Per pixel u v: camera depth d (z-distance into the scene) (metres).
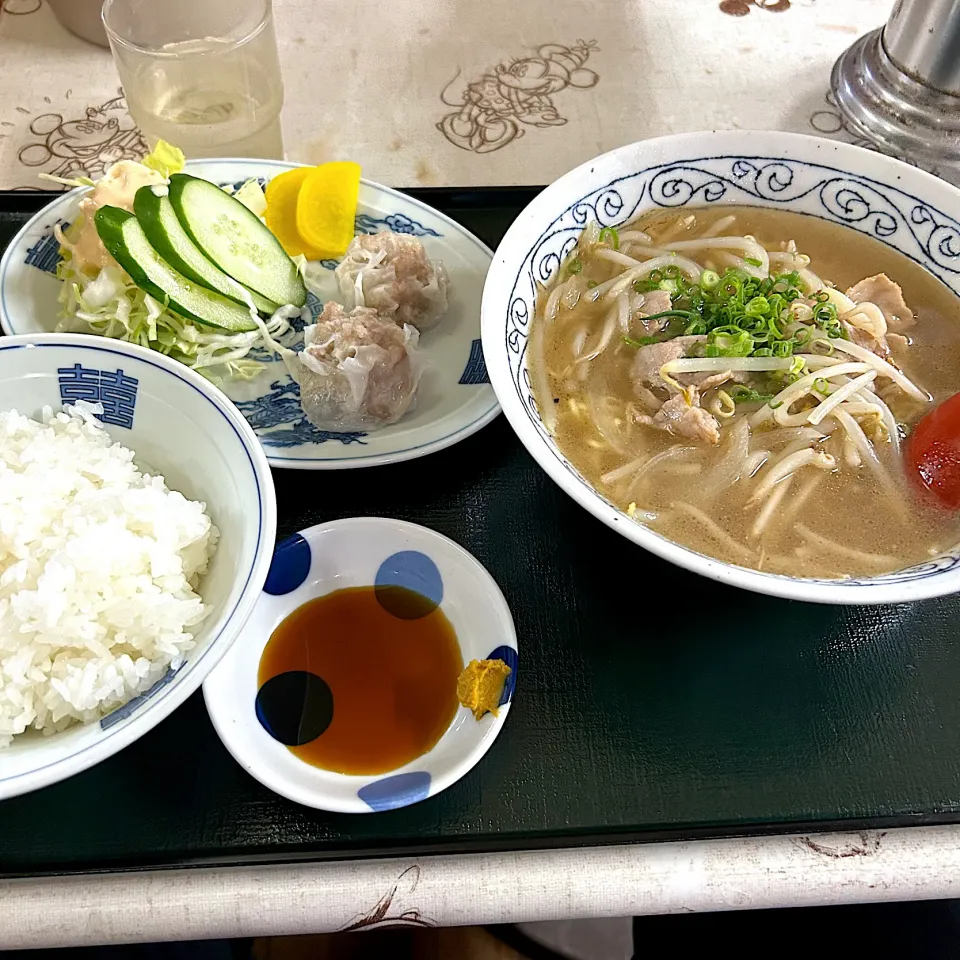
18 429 0.29
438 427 0.34
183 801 0.27
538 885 0.26
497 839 0.26
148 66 0.41
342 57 0.48
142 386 0.30
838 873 0.26
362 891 0.25
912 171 0.34
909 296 0.35
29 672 0.26
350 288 0.38
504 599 0.29
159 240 0.35
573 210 0.34
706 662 0.29
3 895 0.25
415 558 0.31
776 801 0.27
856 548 0.30
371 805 0.26
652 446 0.32
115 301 0.37
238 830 0.26
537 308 0.34
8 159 0.44
